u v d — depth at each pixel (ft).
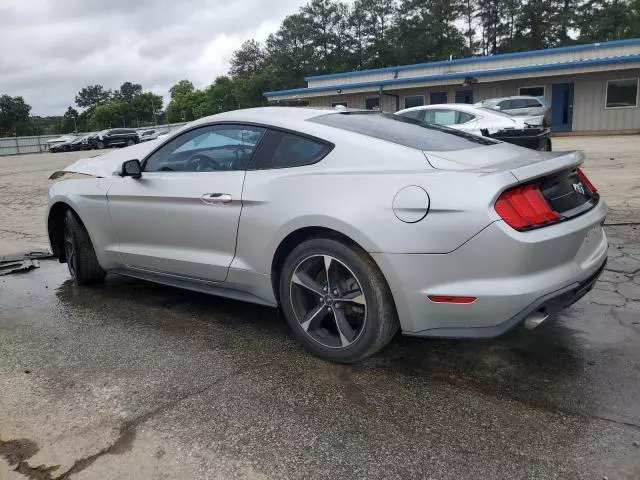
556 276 8.34
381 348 9.50
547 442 7.43
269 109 11.70
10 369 10.20
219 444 7.66
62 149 135.44
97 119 362.53
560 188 9.05
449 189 8.22
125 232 13.07
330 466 7.13
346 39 227.81
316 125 10.36
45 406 8.81
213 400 8.81
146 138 116.98
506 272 8.00
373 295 9.04
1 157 135.54
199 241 11.47
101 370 10.02
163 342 11.19
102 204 13.41
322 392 8.96
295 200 9.64
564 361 9.64
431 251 8.30
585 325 11.07
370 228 8.70
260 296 10.85
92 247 14.66
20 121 350.23
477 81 80.89
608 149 47.91
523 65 81.61
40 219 27.76
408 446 7.48
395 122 11.32
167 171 12.39
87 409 8.67
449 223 8.14
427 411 8.29
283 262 10.49
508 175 8.13
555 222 8.40
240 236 10.62
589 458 7.07
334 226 9.06
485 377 9.25
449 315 8.48
